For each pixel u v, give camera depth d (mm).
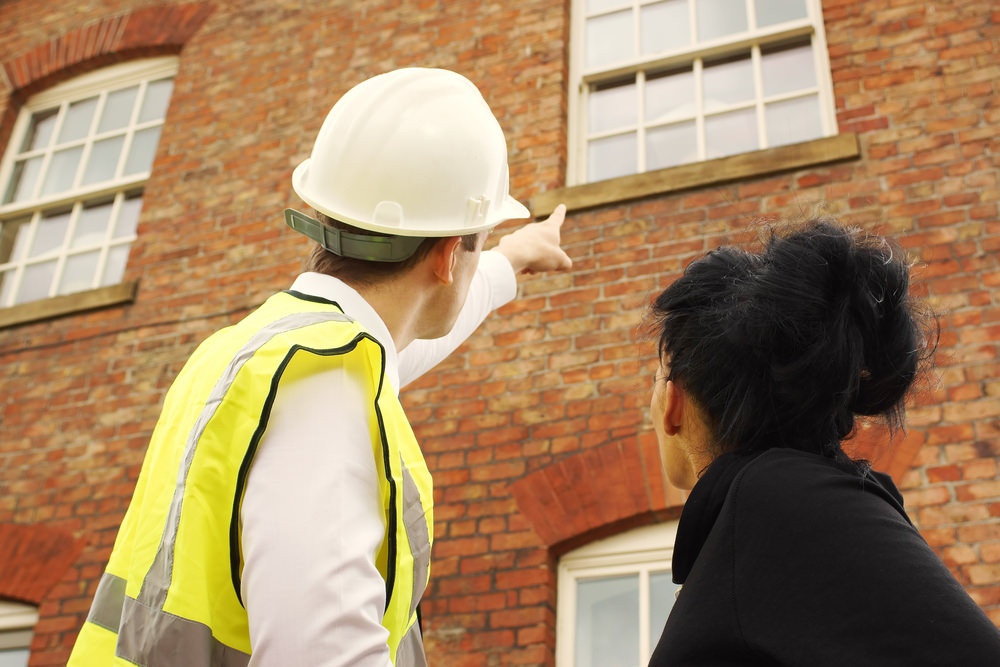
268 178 5758
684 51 5461
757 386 1123
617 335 4477
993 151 4371
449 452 4441
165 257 5707
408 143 1413
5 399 5523
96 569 4801
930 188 4367
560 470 4227
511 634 3953
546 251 2119
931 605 852
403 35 5938
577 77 5555
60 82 7051
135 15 6887
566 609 4062
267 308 1301
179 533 1088
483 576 4109
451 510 4297
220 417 1106
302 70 6098
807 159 4578
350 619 981
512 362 4570
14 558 4934
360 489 1077
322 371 1128
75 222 6406
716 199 4676
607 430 4266
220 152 5977
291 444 1075
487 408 4496
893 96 4684
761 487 1013
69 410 5367
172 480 1153
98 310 5664
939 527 3619
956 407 3824
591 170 5293
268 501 1037
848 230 1173
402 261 1401
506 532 4176
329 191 1414
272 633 970
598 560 4113
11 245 6504
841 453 1126
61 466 5191
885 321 1141
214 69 6367
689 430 1192
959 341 3961
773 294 1120
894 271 1156
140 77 6859
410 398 4641
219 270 5531
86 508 5012
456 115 1468
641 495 4066
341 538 1022
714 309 1166
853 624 869
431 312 1479
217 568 1077
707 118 5250
